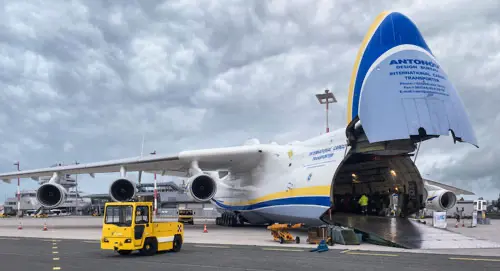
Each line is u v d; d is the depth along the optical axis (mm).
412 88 11336
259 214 19688
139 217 10531
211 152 17984
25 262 9625
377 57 11953
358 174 16984
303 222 15938
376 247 12047
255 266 8750
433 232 13328
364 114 11625
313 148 16047
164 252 11320
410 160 14086
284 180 16859
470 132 11391
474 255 10258
